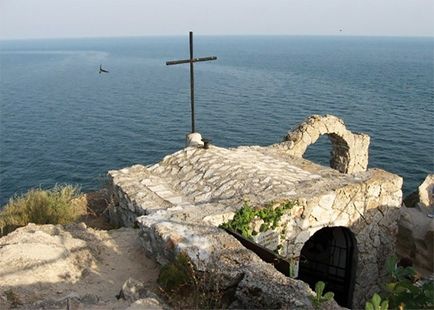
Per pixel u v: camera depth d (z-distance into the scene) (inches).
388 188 441.7
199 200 402.3
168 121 2124.8
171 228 307.0
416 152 1558.8
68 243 315.9
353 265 453.4
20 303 225.0
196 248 278.5
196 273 264.4
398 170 1401.3
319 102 2513.5
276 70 4626.0
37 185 1331.2
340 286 474.6
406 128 1877.5
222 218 340.2
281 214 369.7
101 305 213.5
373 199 433.7
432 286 197.8
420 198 698.2
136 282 240.5
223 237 293.7
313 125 610.2
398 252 569.0
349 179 436.1
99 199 510.9
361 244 441.4
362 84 3348.9
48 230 343.6
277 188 399.5
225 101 2625.5
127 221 422.0
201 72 4512.8
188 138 540.1
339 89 3058.6
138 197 407.8
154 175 469.4
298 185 413.7
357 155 666.8
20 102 2773.1
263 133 1857.8
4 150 1685.5
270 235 369.7
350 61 6053.2
